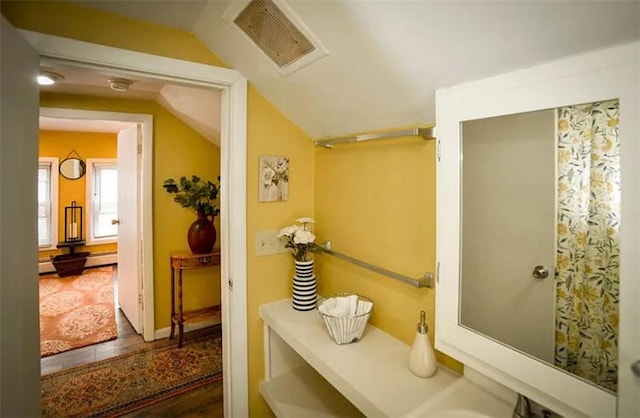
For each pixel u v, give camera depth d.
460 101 1.01
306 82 1.43
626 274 0.69
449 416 1.03
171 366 2.59
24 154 1.00
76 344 2.92
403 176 1.40
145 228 2.98
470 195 1.03
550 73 0.81
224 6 1.23
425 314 1.30
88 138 5.45
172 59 1.43
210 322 3.36
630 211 0.69
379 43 1.04
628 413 0.70
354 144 1.65
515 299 0.96
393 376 1.21
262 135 1.74
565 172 0.85
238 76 1.61
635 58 0.67
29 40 1.14
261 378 1.82
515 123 0.94
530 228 0.93
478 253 1.04
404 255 1.41
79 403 2.14
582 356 0.82
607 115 0.75
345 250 1.73
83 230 5.49
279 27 1.20
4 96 0.88
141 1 1.22
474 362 1.03
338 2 0.97
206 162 3.28
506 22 0.78
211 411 2.10
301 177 1.90
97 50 1.27
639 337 0.68
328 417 1.53
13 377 0.93
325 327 1.57
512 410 1.04
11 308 0.91
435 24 0.88
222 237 1.75
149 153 2.97
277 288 1.86
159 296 3.07
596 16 0.68
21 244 0.98
